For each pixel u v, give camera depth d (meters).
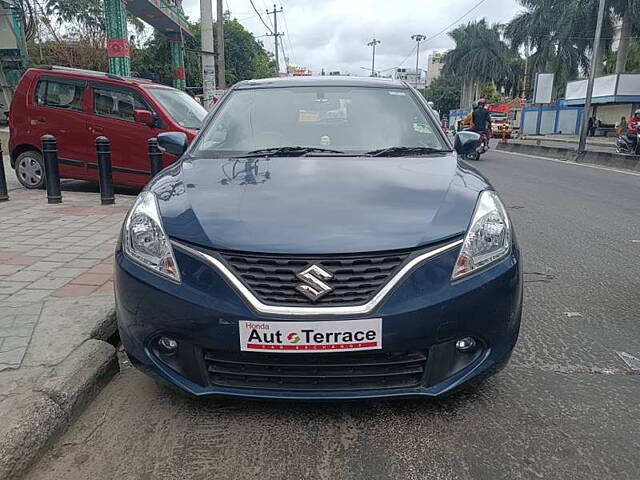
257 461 2.36
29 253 5.05
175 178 3.05
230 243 2.40
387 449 2.43
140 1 20.11
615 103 37.03
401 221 2.50
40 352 3.02
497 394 2.87
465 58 58.38
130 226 2.70
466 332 2.44
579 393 2.90
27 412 2.44
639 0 32.62
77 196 8.16
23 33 20.73
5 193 7.61
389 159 3.33
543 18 42.28
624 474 2.26
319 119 3.82
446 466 2.31
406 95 4.12
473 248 2.51
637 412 2.72
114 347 3.24
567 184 11.36
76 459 2.38
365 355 2.37
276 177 2.97
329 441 2.48
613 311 4.11
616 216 7.83
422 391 2.44
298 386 2.43
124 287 2.57
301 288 2.32
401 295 2.35
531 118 44.81
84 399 2.76
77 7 31.62
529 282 4.79
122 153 8.06
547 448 2.43
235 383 2.46
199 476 2.27
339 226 2.46
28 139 8.48
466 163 3.45
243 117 3.85
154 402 2.81
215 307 2.35
